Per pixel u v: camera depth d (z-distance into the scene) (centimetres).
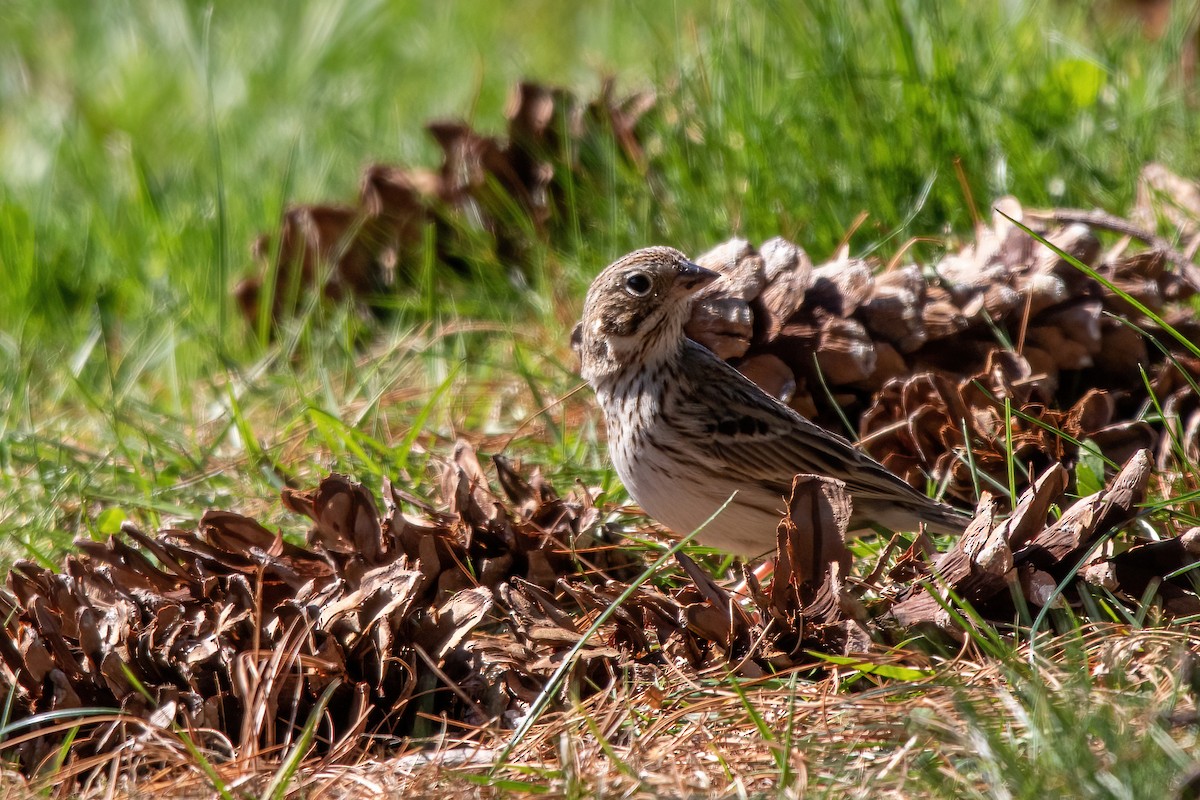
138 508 1064
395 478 1012
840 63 1298
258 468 1074
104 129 2072
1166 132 1318
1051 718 621
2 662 767
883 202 1234
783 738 687
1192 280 1009
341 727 764
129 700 755
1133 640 714
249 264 1558
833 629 763
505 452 1095
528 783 670
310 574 852
